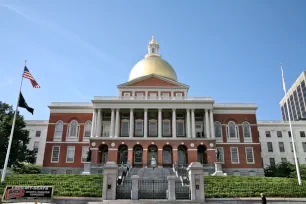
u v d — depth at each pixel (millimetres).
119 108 60562
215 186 30672
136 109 61375
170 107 60625
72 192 27828
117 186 28250
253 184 31594
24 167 60469
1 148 50906
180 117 63531
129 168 48219
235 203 26703
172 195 24891
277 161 76938
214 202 26625
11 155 52219
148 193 26656
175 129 59312
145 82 65875
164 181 29797
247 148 60781
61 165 59438
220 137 61656
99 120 59719
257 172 58750
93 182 32500
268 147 78375
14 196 26156
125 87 65125
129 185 28969
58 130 62469
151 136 61656
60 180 34531
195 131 60875
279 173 61438
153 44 76625
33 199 26203
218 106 63812
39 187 26703
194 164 25844
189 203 24109
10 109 56500
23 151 54812
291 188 30469
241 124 62656
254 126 62406
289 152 78000
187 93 65125
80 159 59938
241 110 63781
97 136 58250
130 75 71750
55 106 63844
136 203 23938
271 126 80625
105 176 25766
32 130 78938
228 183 32594
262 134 79812
